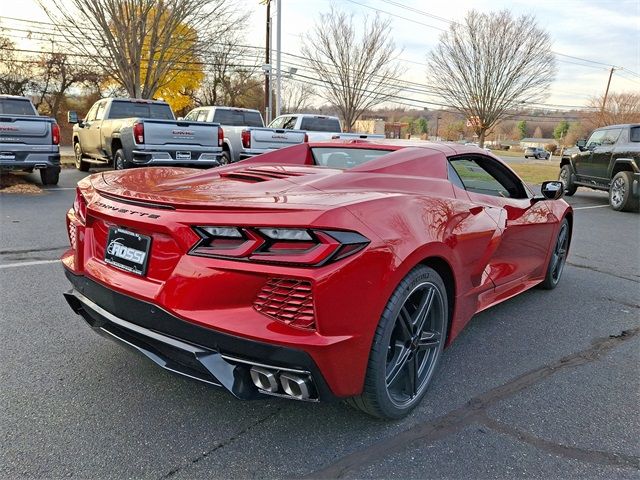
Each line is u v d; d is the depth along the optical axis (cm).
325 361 192
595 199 1320
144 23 1555
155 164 968
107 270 236
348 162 340
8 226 638
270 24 2562
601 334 367
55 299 385
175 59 1770
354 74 2328
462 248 265
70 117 1131
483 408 257
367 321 203
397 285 217
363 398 221
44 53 2877
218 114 1389
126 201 231
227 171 312
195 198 216
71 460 204
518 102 2428
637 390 282
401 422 240
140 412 241
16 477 193
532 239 399
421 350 251
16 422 228
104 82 3150
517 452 221
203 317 196
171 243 208
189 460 208
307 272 187
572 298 452
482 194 338
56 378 269
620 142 1116
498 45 2339
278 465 207
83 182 285
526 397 270
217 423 234
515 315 402
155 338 210
